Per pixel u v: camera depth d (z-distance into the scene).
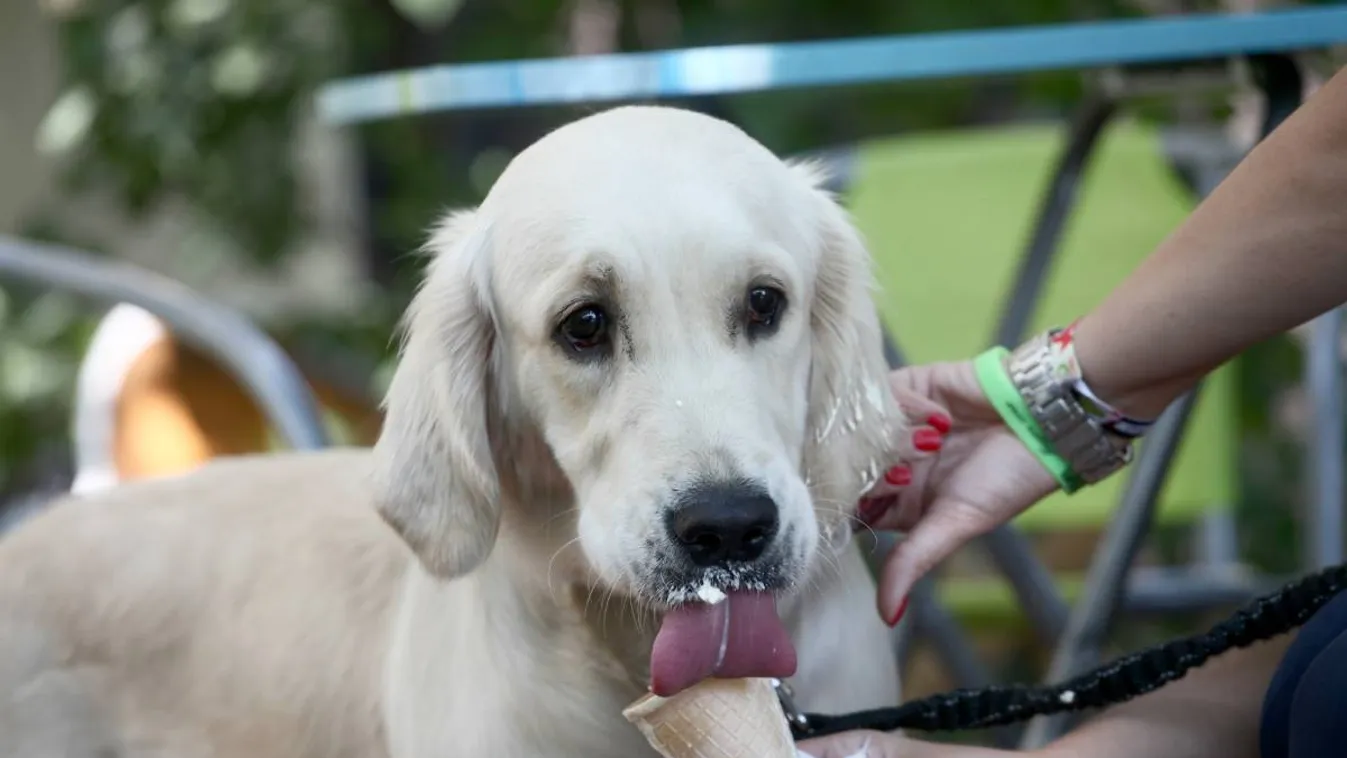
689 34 6.53
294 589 3.30
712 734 2.37
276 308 7.50
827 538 2.79
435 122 7.12
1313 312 2.58
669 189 2.59
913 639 4.12
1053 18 5.91
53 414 6.55
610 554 2.49
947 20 6.08
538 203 2.67
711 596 2.40
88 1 6.93
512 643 2.84
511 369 2.77
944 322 4.95
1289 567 6.09
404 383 2.81
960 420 2.97
